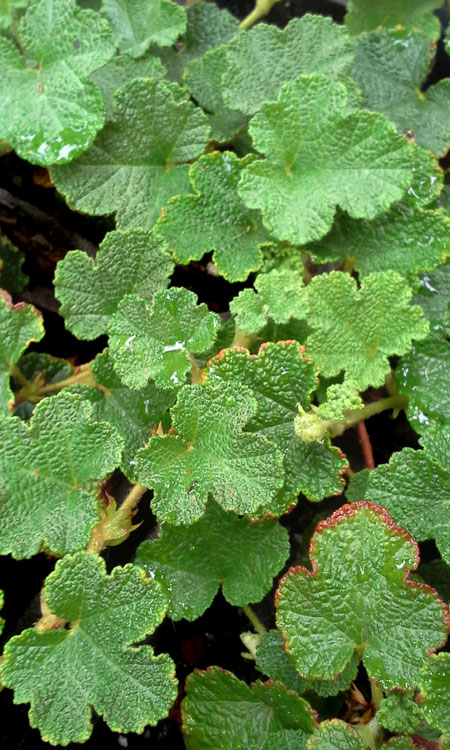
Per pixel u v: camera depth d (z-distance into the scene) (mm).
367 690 244
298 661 216
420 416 242
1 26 268
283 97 251
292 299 238
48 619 217
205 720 230
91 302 244
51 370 264
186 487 219
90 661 210
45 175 298
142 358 228
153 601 211
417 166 258
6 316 239
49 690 207
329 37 275
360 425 267
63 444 221
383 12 311
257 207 247
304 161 254
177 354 231
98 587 212
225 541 235
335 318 239
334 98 250
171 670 208
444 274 265
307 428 225
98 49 254
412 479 228
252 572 235
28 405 264
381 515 219
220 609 265
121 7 287
